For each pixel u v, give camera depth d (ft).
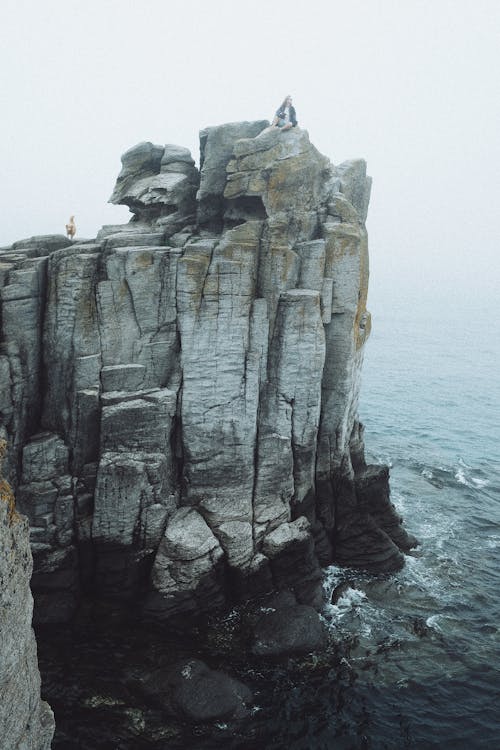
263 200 141.08
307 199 147.74
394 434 280.72
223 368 133.49
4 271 125.59
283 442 139.85
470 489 212.64
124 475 124.47
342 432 151.33
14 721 56.95
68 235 162.61
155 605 124.57
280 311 139.03
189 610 125.59
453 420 313.12
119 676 110.01
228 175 143.74
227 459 135.44
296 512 145.69
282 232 140.26
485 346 638.94
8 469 122.52
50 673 109.40
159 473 127.85
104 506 125.49
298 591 136.56
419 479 221.05
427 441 271.49
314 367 139.74
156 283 132.16
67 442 128.16
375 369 467.11
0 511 54.75
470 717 107.45
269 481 139.64
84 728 98.63
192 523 130.52
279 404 139.44
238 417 134.82
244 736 100.22
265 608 130.82
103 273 130.21
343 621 130.62
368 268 158.81
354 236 144.25
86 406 126.31
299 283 142.41
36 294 127.65
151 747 96.43
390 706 108.99
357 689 112.27
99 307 128.88
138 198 160.25
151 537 129.08
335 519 155.12
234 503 135.54
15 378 123.13
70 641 118.21
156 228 155.22
